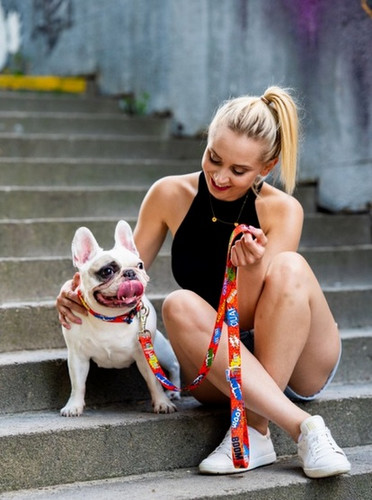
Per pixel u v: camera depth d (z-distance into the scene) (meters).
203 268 2.54
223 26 5.17
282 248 2.47
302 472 2.33
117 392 2.71
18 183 4.41
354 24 4.20
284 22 4.66
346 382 3.15
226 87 5.14
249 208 2.52
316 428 2.23
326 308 2.46
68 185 4.54
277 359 2.33
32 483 2.25
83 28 7.06
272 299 2.33
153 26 5.98
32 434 2.25
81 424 2.35
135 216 4.26
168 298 2.41
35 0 7.77
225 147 2.26
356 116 4.22
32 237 3.63
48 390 2.63
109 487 2.23
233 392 2.24
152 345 2.49
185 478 2.31
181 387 2.86
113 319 2.38
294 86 4.62
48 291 3.32
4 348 2.87
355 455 2.58
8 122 5.27
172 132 5.69
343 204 4.37
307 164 4.61
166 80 5.80
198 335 2.35
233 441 2.25
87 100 6.09
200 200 2.55
